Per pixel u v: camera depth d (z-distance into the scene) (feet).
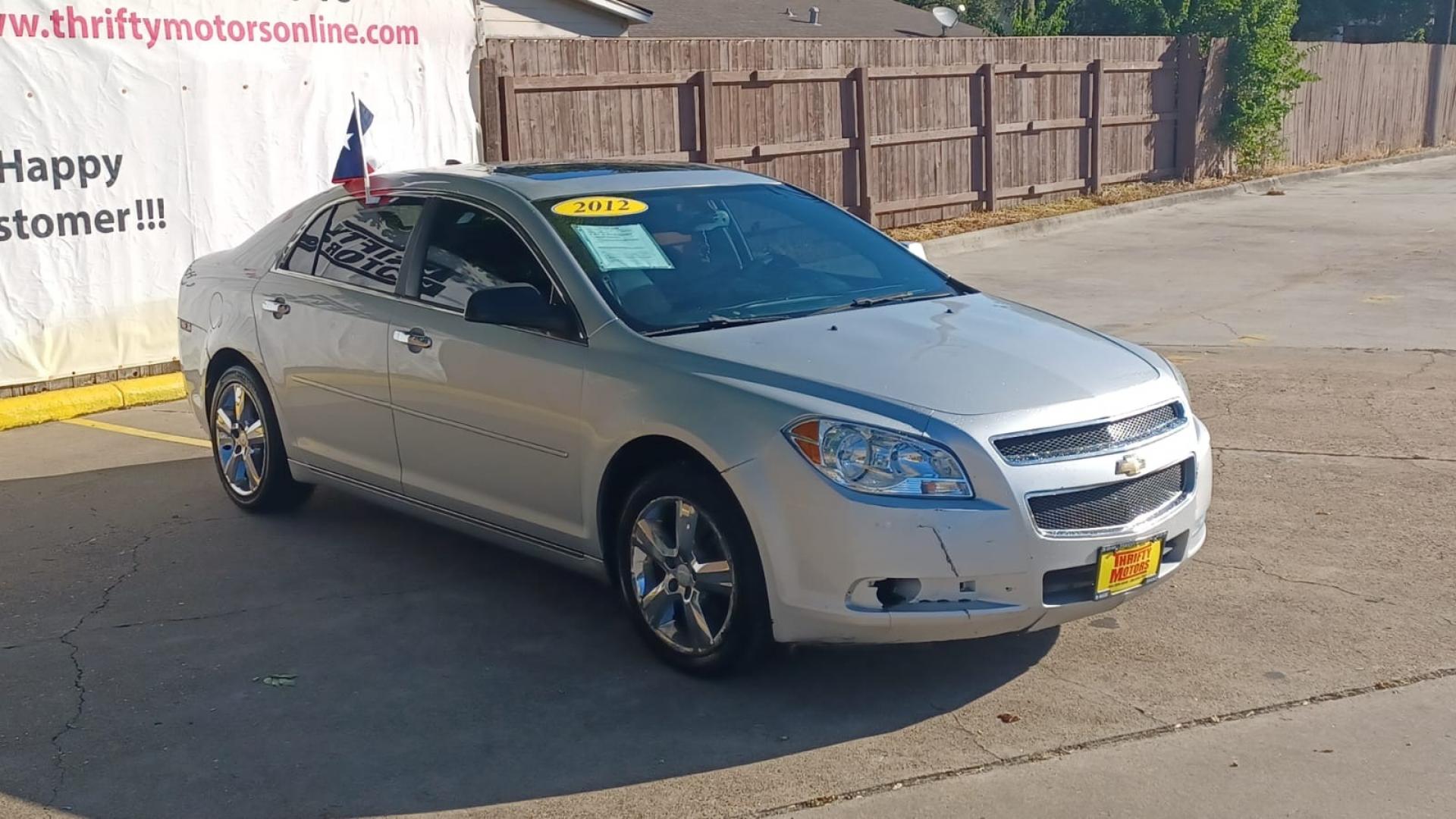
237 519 22.90
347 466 20.86
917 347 16.53
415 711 15.78
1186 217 63.67
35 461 26.58
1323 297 42.80
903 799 13.65
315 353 20.88
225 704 15.98
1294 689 15.96
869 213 53.98
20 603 19.16
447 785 14.06
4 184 29.55
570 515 17.48
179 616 18.70
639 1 83.51
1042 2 95.50
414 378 19.16
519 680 16.57
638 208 19.24
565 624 18.33
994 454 14.74
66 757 14.71
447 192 19.85
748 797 13.74
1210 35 74.43
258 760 14.62
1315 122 85.92
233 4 33.12
